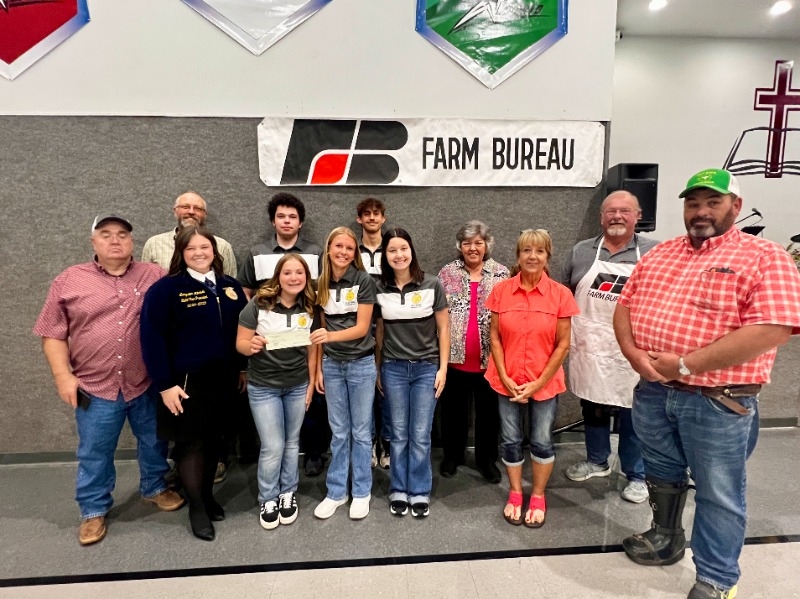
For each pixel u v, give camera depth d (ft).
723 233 4.81
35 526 6.79
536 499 6.75
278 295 6.38
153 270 6.69
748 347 4.29
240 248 8.75
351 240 6.33
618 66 14.01
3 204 8.33
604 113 8.89
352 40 8.43
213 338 6.26
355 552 6.10
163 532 6.60
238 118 8.47
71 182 8.37
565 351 6.41
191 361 6.11
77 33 8.08
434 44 8.54
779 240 14.73
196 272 6.24
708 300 4.66
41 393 8.78
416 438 6.88
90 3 8.02
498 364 6.63
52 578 5.67
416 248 8.96
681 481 5.64
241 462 8.84
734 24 13.20
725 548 4.96
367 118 8.61
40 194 8.36
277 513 6.70
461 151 8.81
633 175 8.66
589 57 8.74
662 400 5.24
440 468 8.44
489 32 8.59
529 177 8.94
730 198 4.70
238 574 5.69
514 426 6.66
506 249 9.08
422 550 6.12
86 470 6.42
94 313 6.11
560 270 9.20
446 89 8.67
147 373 6.56
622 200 7.06
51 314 6.09
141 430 6.81
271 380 6.43
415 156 8.77
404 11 8.43
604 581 5.52
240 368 7.60
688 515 6.95
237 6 8.20
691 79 14.10
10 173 8.27
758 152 14.39
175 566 5.87
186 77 8.31
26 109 8.17
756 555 5.91
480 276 7.71
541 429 6.51
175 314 6.02
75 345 6.19
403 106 8.65
